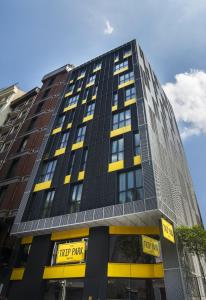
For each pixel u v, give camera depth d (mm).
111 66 32969
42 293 17312
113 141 22734
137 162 19234
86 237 18344
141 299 14539
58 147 26891
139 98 24469
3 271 20078
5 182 28703
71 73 38562
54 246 19562
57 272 17594
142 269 15484
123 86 27750
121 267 15680
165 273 14570
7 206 25234
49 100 36719
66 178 22719
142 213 16047
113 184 18891
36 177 25125
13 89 50094
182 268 15008
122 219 17031
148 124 21359
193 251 16078
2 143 37062
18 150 32469
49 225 19656
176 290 13742
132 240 17078
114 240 17328
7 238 22625
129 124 22906
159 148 22203
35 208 22266
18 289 18250
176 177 25266
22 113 41531
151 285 14953
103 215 17391
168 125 33750
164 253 15352
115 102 26656
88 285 15453
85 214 18359
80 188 21156
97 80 32312
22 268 19422
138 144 20750
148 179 17375
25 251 20750
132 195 17719
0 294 18578
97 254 16578
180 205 22016
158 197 16234
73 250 17672
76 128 27141
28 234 21031
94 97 29609
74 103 31578
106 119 25094
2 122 43531
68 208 20297
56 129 29547
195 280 17234
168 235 15680
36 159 27312
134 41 34062
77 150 24531
